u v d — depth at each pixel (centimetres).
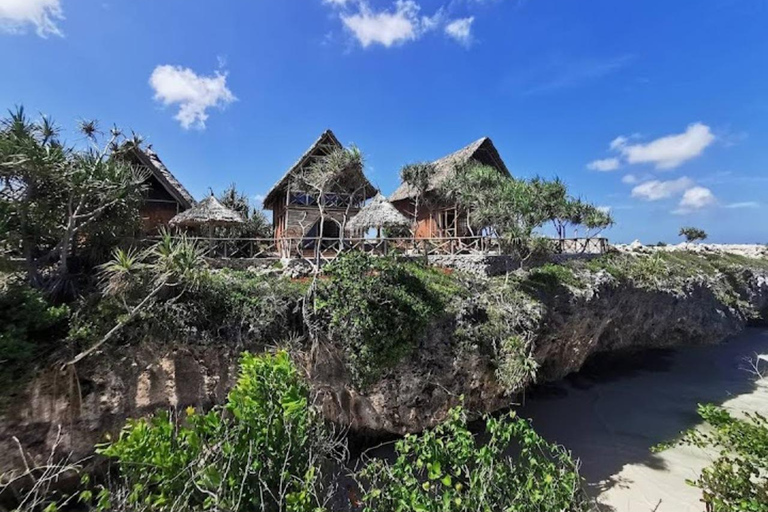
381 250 2150
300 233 2569
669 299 2942
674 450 1664
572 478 871
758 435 855
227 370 1255
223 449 691
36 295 1085
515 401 1936
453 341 1598
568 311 2073
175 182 2273
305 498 663
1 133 1130
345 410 1429
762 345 3372
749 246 4991
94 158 1314
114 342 1130
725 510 833
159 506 672
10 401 980
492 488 770
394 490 753
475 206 2442
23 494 992
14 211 1172
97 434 1097
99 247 1387
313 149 2500
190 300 1252
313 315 1410
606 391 2342
